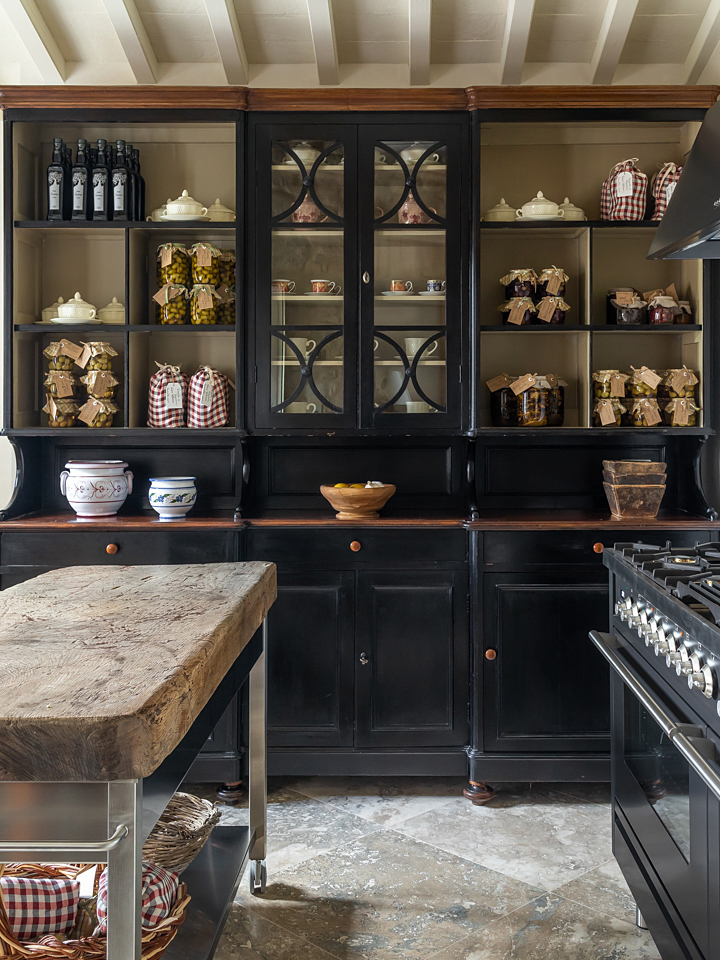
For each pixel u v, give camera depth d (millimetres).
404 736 2830
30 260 3082
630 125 2980
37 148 3080
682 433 2914
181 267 3043
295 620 2832
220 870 1964
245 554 2838
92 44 3074
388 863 2367
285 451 3225
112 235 3133
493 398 3062
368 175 2922
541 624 2785
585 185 3156
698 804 1404
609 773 2770
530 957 1934
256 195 2928
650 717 1771
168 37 3041
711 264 2918
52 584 1828
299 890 2227
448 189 2924
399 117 2912
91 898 1536
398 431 2953
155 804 1142
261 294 2943
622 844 2016
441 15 2941
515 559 2775
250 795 2186
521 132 3072
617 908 2135
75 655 1238
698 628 1362
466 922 2072
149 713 994
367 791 2891
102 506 2963
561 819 2656
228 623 1476
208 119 2889
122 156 2963
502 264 3158
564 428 2908
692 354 3033
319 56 3016
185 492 2947
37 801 1059
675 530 2758
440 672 2834
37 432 2906
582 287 3061
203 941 1657
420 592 2822
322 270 2957
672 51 3090
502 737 2783
